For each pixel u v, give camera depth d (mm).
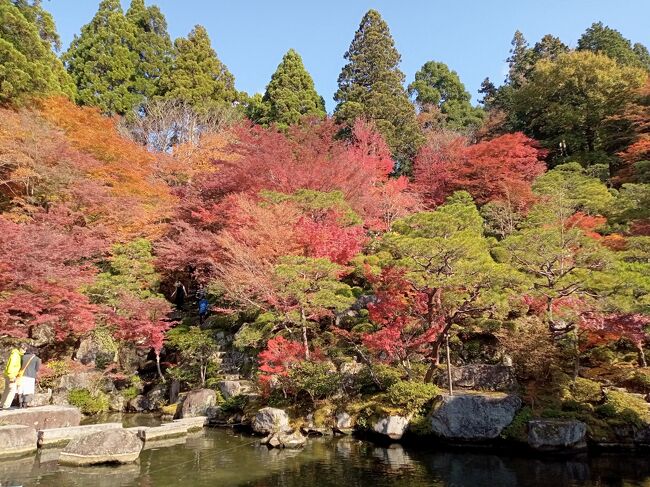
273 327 14578
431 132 34344
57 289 13703
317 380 12125
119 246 17984
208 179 21953
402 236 11672
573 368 12609
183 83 34625
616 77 28000
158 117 31328
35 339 16734
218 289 15227
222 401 13984
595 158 27234
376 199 19906
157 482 7977
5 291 13766
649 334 10711
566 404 11211
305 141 22672
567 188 20312
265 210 15289
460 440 10594
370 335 12117
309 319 15195
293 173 18641
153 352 18578
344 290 15969
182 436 11906
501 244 13242
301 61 37188
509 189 20969
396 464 9195
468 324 14289
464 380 12352
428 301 11820
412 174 31266
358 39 34844
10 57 20953
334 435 11680
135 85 34781
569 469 8836
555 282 11570
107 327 16812
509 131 34000
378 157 25391
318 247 14539
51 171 18031
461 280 10430
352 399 12414
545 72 30953
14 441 9797
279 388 13047
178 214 21250
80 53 34312
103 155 21469
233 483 7957
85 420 14070
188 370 15867
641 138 23984
